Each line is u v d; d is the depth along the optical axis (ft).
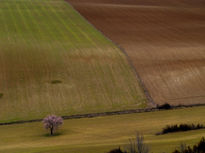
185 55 354.13
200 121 173.27
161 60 342.44
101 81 304.30
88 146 123.13
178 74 312.71
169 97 272.72
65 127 201.26
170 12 521.65
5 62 334.44
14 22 451.12
